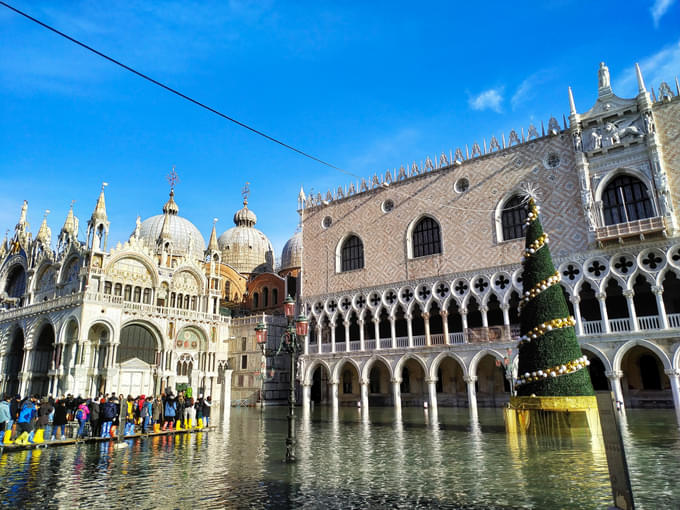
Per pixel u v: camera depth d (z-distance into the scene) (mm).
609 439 10758
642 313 44281
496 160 48094
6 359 64188
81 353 52406
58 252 64812
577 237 42156
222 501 13359
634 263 39250
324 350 56938
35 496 14180
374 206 56062
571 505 12289
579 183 42531
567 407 23969
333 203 59844
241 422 37656
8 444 23562
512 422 26078
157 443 25375
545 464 17391
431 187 51938
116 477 16750
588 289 46031
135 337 59438
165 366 60688
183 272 66750
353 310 55125
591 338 40000
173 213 94625
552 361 24766
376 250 54719
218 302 69938
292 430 19406
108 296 56250
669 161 39156
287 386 67812
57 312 57000
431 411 46000
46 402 27594
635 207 40625
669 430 25859
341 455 20750
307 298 59531
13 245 77062
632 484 14375
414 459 19359
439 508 12359
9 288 75562
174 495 14109
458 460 18859
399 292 51750
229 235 101000
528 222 27422
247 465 18719
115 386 54844
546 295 25641
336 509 12414
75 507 12977
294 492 14266
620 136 41219
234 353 68812
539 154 45562
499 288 45531
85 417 28016
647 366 43344
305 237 61625
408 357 49531
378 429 30953
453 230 49469
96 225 58000
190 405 32406
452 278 48438
